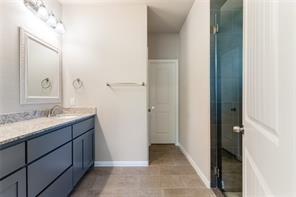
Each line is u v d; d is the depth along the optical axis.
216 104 2.77
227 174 2.77
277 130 0.75
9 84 2.32
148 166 3.77
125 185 2.96
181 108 4.91
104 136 3.77
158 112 5.44
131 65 3.75
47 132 1.97
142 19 3.74
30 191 1.70
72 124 2.62
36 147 1.79
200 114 3.24
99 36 3.74
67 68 3.73
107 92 3.75
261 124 0.95
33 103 2.76
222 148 2.77
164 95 5.44
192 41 3.75
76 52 3.73
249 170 1.18
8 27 2.30
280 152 0.72
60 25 3.38
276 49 0.76
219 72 2.77
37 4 2.76
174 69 5.40
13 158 1.49
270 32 0.82
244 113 1.29
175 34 5.38
